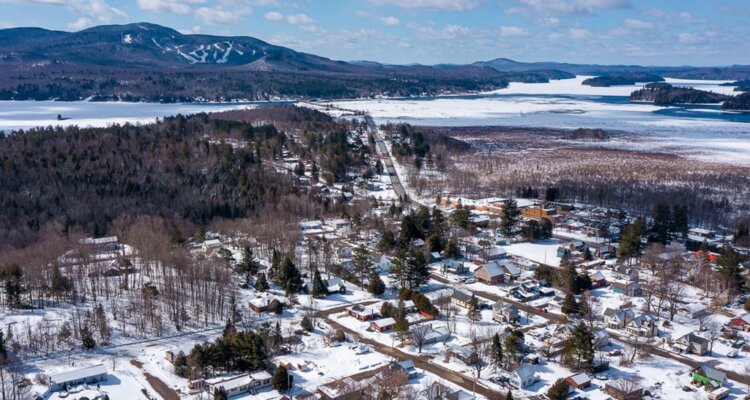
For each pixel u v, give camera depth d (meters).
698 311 155.88
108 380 119.12
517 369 120.94
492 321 152.38
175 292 157.50
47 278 163.38
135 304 153.50
